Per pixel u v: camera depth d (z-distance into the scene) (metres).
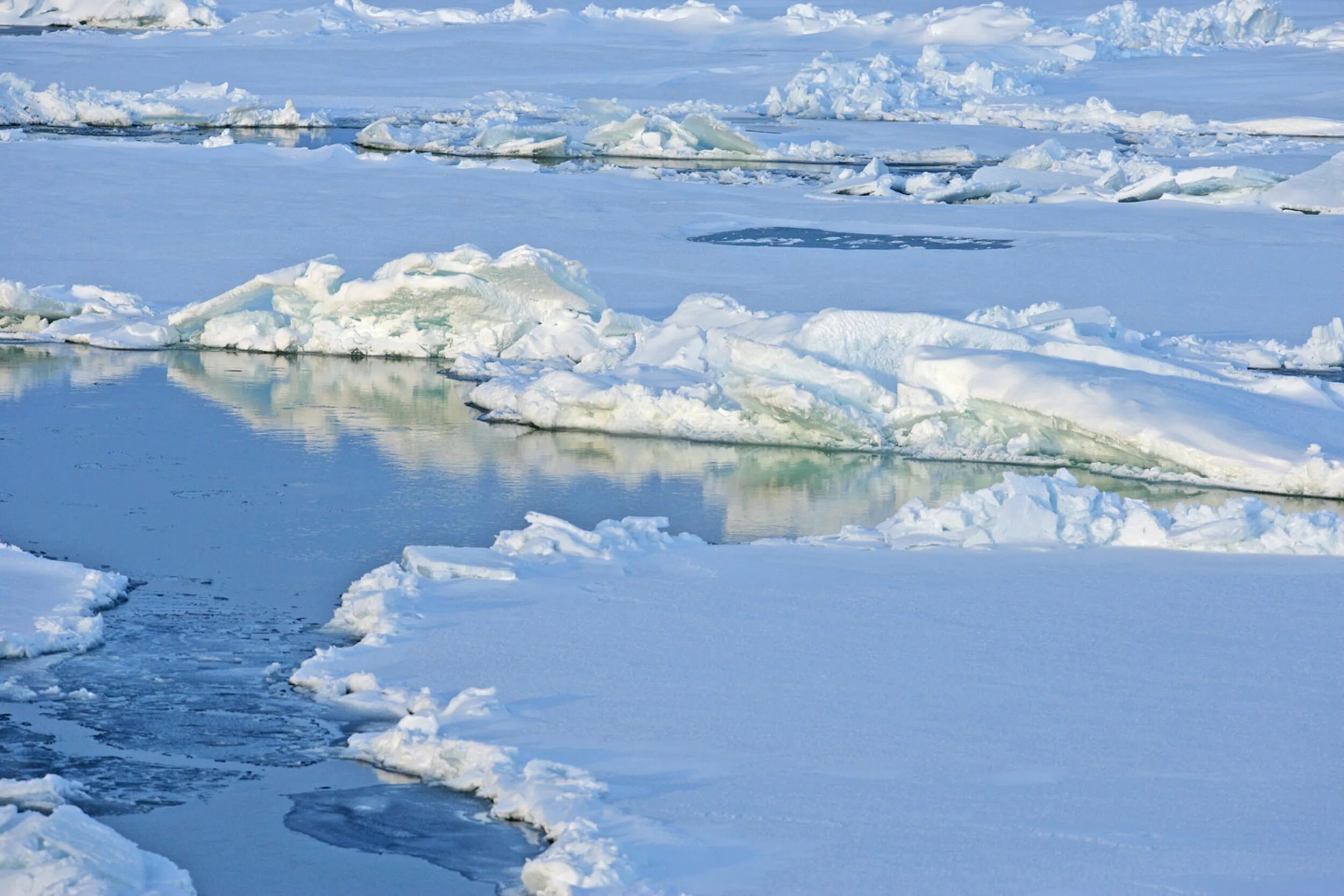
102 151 74.94
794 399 29.58
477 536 23.80
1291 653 17.27
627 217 59.38
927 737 14.77
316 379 35.94
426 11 193.25
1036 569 20.80
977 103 109.88
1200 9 171.50
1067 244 54.28
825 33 163.88
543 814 13.41
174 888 12.02
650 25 173.38
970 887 11.62
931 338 31.89
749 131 96.50
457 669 16.95
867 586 19.97
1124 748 14.47
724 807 13.20
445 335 38.97
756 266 48.97
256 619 19.78
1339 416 29.66
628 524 23.20
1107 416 28.22
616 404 31.31
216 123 95.00
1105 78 129.88
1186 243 54.66
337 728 15.96
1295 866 11.92
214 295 43.59
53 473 27.17
